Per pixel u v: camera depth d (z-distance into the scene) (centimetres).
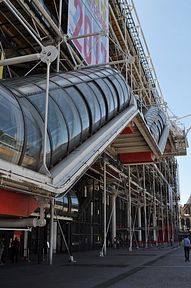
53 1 2016
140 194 4178
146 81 5181
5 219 737
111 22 3634
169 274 1343
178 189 9744
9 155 711
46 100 812
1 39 1869
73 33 2003
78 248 2773
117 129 1584
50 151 926
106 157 2359
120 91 1933
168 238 5612
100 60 2545
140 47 4825
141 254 2620
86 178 2939
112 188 3572
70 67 2250
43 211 761
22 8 1638
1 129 691
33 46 1947
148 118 3634
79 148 1172
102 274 1270
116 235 4003
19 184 646
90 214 3083
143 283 1076
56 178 851
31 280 1060
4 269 1363
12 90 929
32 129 834
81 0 2177
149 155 2683
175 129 5038
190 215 14088
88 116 1344
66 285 978
